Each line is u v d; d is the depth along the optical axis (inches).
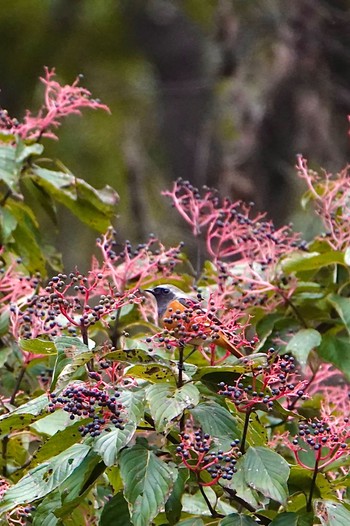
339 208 442.0
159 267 390.0
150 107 1056.8
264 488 275.0
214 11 1091.9
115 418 274.4
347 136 951.6
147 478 274.1
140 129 1032.2
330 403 400.8
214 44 1026.7
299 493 302.2
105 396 273.9
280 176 938.7
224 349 372.2
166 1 1107.3
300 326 400.8
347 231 418.3
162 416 273.9
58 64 1039.6
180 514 287.7
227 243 701.9
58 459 289.6
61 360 284.5
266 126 950.4
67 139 954.1
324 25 946.1
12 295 380.8
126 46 1081.4
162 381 289.4
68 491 284.0
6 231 406.3
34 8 1044.5
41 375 390.0
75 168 942.4
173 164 1063.6
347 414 364.8
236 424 288.0
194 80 1110.4
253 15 984.3
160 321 398.3
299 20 948.6
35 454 299.3
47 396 299.1
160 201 943.7
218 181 981.2
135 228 899.4
